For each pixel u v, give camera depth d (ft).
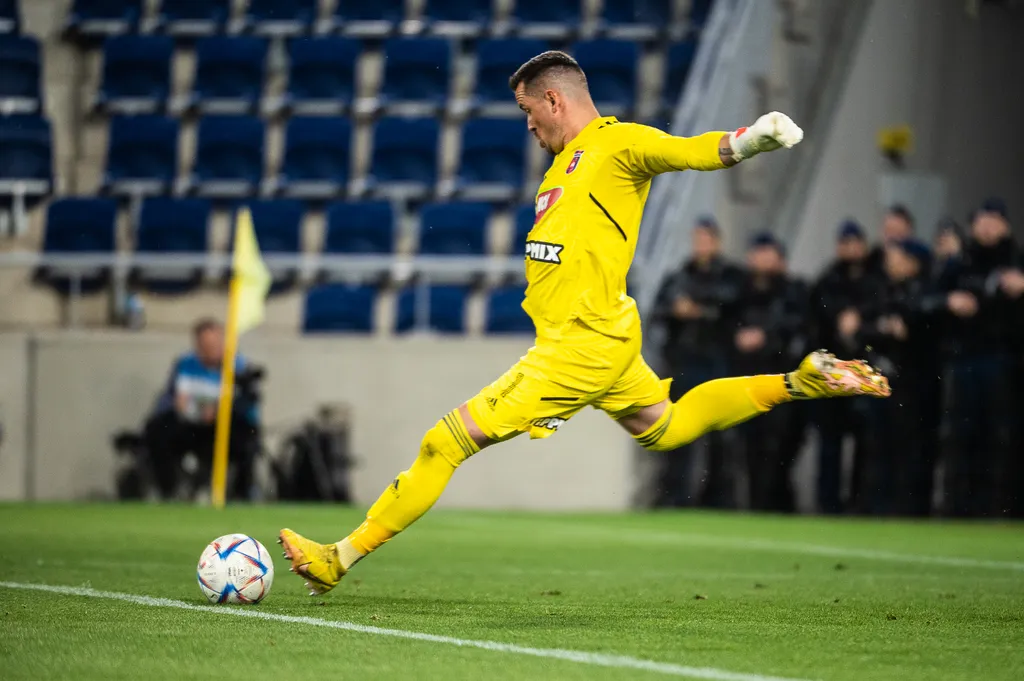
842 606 73.20
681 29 224.53
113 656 52.08
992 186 206.69
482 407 64.59
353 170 212.64
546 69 66.03
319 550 66.59
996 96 207.41
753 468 168.86
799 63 199.72
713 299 161.27
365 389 175.52
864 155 201.36
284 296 193.98
